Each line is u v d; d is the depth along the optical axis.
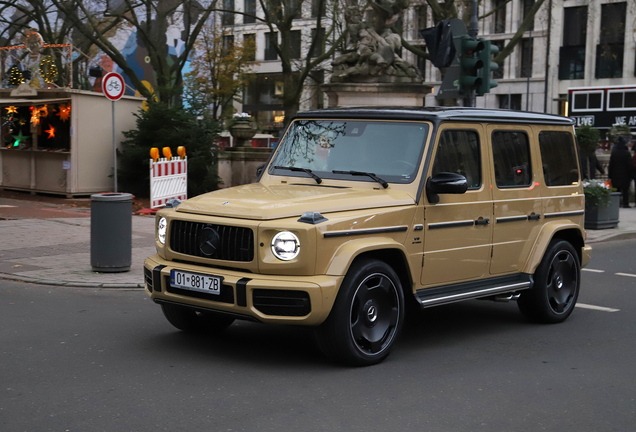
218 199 5.64
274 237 5.09
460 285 6.30
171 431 4.11
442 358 5.86
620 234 15.03
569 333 6.89
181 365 5.45
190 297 5.41
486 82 12.45
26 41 21.27
